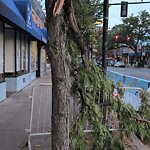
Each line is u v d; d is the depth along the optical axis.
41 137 6.27
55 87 3.46
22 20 12.14
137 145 5.89
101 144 4.90
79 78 4.68
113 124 5.70
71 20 3.78
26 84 16.97
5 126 7.18
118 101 5.16
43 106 9.81
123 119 5.18
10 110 9.18
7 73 13.98
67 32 4.21
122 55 102.19
